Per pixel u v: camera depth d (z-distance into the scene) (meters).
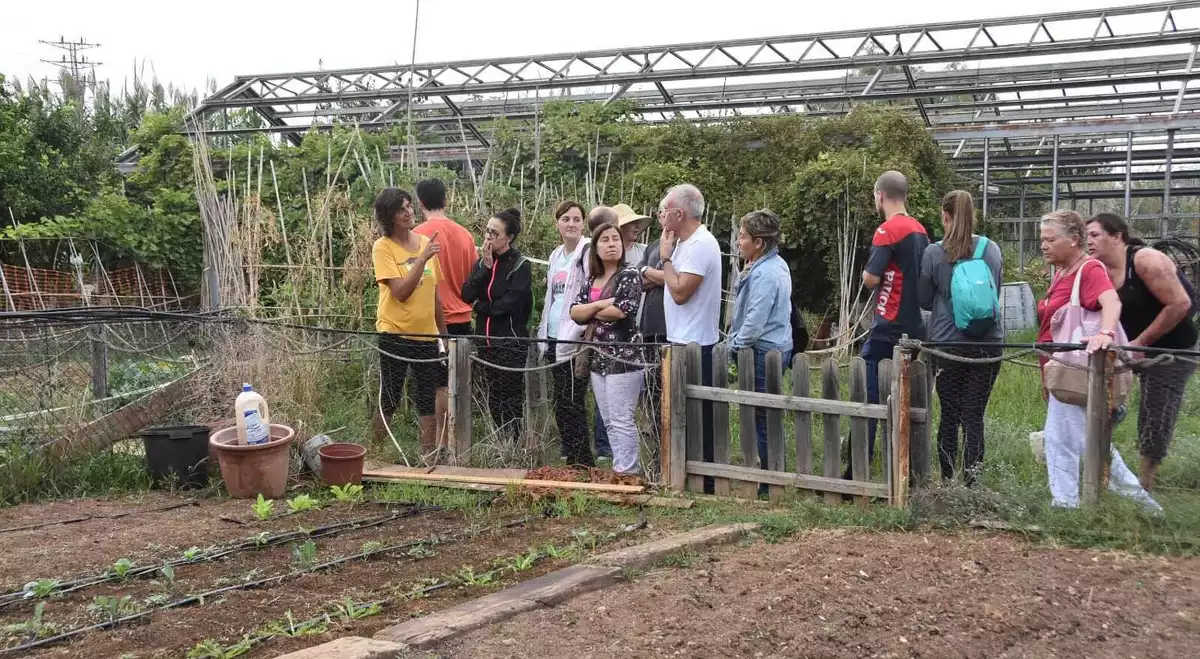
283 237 10.54
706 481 6.14
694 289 6.12
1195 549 4.44
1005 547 4.54
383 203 6.83
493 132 16.41
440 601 3.93
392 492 6.06
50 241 16.06
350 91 21.53
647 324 6.90
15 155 20.41
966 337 5.56
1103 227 5.34
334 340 8.15
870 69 20.05
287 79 21.98
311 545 4.51
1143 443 5.25
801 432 5.79
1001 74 19.39
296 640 3.47
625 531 5.08
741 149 15.15
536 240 10.05
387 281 6.82
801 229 13.60
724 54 19.34
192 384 7.16
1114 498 4.89
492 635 3.43
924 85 19.92
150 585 4.23
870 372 6.01
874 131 14.45
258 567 4.50
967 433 5.54
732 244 12.33
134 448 6.90
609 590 3.99
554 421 7.00
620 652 3.24
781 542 4.80
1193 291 5.36
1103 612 3.72
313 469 6.52
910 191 13.46
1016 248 28.86
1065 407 5.05
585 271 6.64
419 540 4.96
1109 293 4.96
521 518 5.49
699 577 4.12
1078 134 17.97
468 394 6.79
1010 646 3.42
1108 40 16.92
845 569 4.18
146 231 15.41
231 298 10.01
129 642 3.49
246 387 6.27
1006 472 5.65
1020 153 23.81
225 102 21.55
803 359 5.77
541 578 4.07
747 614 3.62
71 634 3.55
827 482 5.66
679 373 6.04
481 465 6.77
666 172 14.45
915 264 5.86
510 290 7.01
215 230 10.66
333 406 7.75
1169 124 17.34
